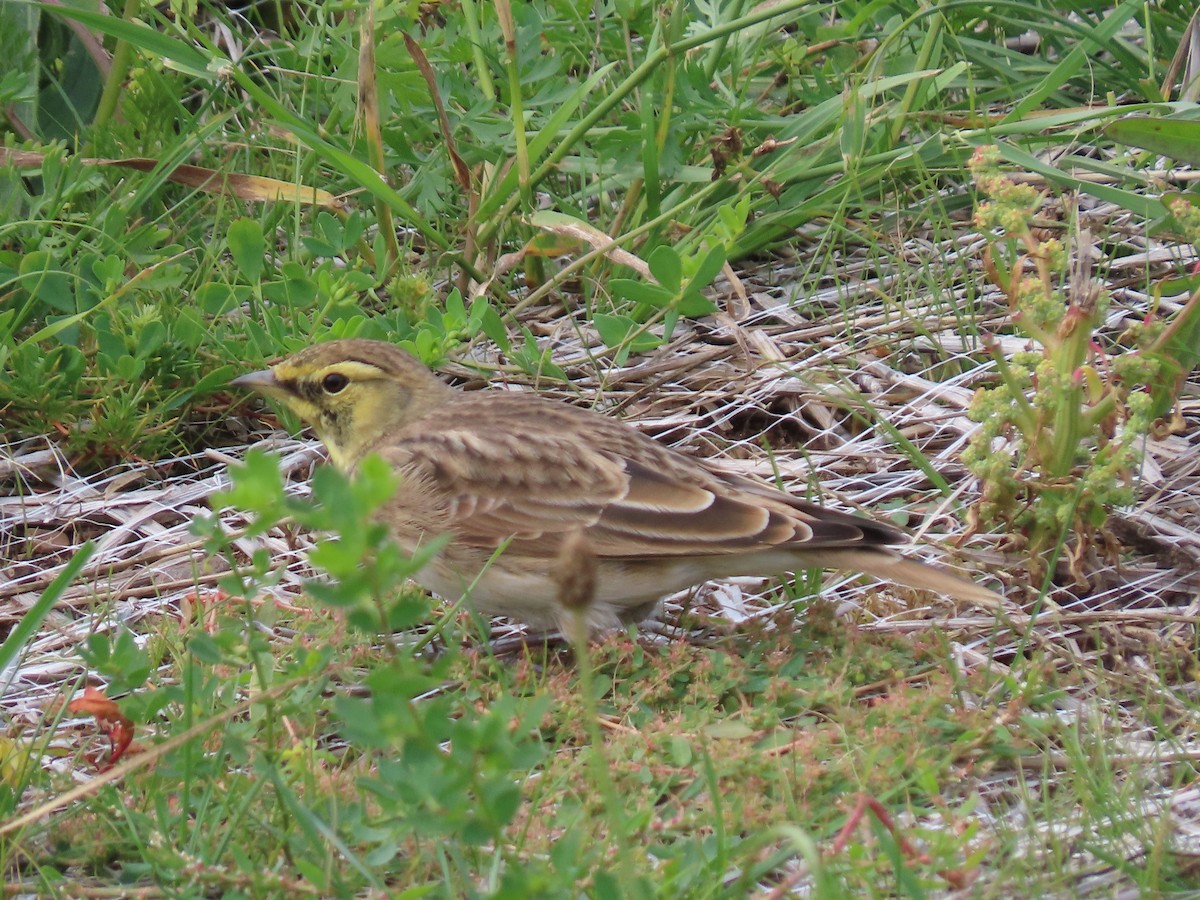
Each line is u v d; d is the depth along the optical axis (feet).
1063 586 35.58
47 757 29.45
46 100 50.01
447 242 46.34
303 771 25.75
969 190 48.29
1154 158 48.26
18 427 40.63
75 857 25.86
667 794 27.17
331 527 20.10
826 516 31.37
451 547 32.01
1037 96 47.29
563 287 47.75
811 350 44.16
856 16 49.60
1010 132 46.24
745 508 30.76
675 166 46.52
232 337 42.14
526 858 24.68
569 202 48.34
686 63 48.75
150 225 42.68
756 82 52.65
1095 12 55.06
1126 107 44.98
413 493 32.19
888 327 44.39
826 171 46.37
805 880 24.97
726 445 41.60
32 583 36.04
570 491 31.71
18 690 32.40
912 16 48.85
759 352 44.19
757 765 26.76
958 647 32.42
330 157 42.91
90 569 36.58
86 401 39.99
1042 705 30.25
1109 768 27.71
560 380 42.75
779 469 39.86
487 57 46.73
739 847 24.14
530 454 32.17
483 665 31.19
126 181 46.03
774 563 31.24
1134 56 51.65
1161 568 36.04
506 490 31.96
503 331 42.32
